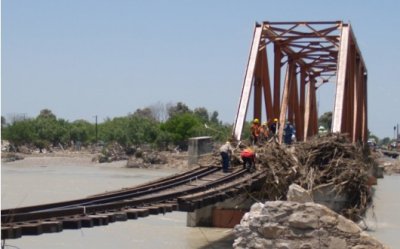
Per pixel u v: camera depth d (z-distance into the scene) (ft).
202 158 99.55
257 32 122.72
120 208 53.72
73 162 339.36
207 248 76.13
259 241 53.31
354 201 92.48
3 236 40.09
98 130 448.24
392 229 91.56
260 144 98.37
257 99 126.21
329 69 182.09
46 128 437.17
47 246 76.38
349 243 52.26
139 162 312.29
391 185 190.39
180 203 60.90
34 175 225.15
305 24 129.29
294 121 155.02
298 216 52.65
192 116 384.88
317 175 89.10
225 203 90.99
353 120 151.74
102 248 75.82
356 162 93.50
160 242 80.02
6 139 408.26
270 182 85.56
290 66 152.46
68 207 50.01
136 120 380.99
